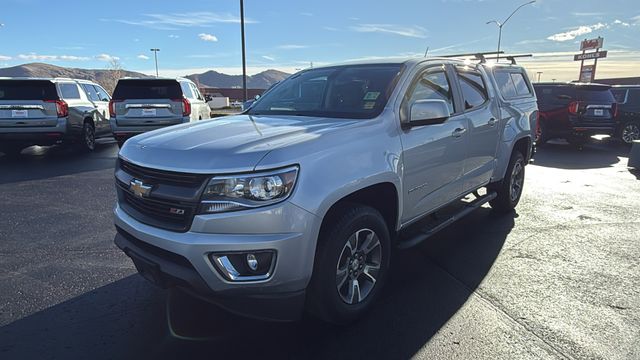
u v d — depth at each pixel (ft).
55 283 12.88
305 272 9.01
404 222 12.27
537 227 18.16
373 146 10.61
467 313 11.18
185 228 8.79
